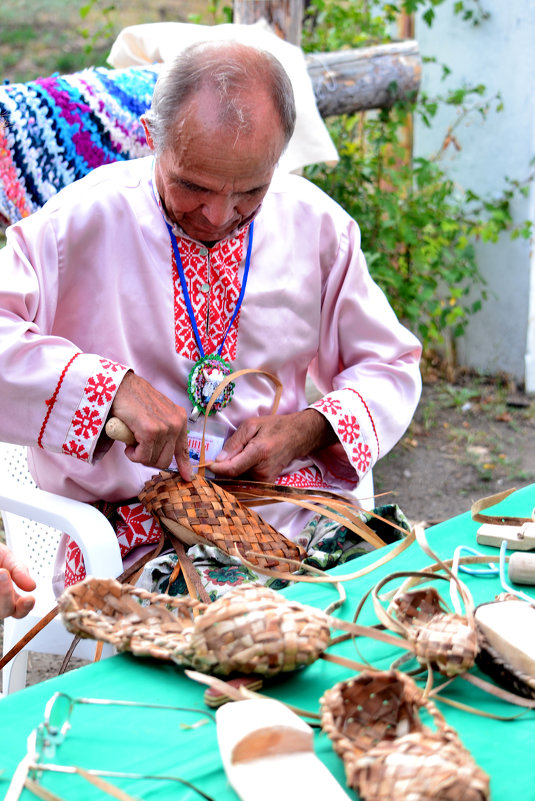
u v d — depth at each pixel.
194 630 1.05
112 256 1.86
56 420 1.69
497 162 4.48
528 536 1.39
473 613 1.13
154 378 1.93
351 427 1.95
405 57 4.11
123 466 1.85
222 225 1.76
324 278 2.09
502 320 4.65
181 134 1.63
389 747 0.89
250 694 1.00
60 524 1.73
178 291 1.90
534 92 4.29
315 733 0.98
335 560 1.71
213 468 1.83
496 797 0.89
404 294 4.36
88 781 0.91
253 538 1.68
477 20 4.39
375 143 4.36
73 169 2.38
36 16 8.92
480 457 4.07
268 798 0.86
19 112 2.28
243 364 1.98
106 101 2.40
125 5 9.24
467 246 4.49
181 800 0.88
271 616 1.05
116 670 1.10
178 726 1.00
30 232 1.82
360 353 2.10
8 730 0.99
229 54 1.64
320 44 4.49
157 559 1.67
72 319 1.90
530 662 1.04
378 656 1.14
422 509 3.66
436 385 4.76
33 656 2.76
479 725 1.00
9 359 1.69
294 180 2.09
